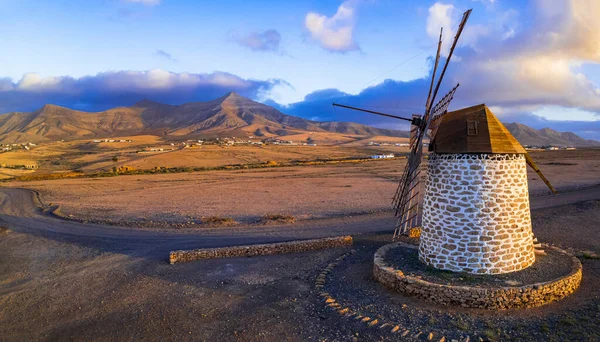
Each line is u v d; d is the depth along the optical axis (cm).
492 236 1445
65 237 2631
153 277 1817
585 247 2009
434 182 1577
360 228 2705
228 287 1669
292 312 1402
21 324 1392
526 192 1533
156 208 3841
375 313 1335
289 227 2812
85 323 1383
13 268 2008
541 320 1205
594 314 1201
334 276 1736
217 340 1231
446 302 1340
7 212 3800
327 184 5900
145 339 1257
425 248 1608
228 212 3541
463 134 1493
